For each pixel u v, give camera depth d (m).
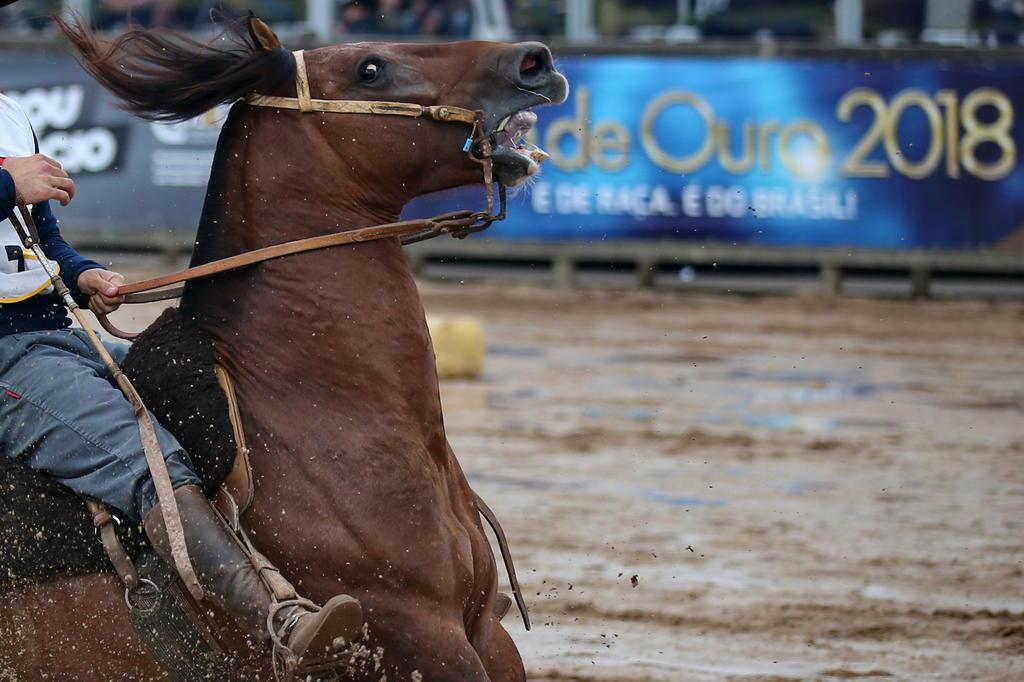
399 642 8.17
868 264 32.59
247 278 8.63
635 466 19.02
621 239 33.62
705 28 35.84
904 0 34.84
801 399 23.34
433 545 8.29
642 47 32.94
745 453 19.77
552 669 11.91
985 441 20.62
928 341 28.36
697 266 34.97
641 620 13.20
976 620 13.23
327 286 8.52
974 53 32.09
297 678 7.88
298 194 8.60
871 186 32.47
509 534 15.84
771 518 16.64
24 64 34.19
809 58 32.41
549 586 14.12
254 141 8.66
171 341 8.58
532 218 34.16
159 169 34.09
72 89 34.19
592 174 33.59
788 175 32.69
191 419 8.30
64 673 8.39
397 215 8.84
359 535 8.17
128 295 8.92
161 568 8.26
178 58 8.52
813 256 32.72
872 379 24.94
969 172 32.25
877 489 18.02
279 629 7.84
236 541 8.10
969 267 32.28
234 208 8.70
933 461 19.45
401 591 8.19
